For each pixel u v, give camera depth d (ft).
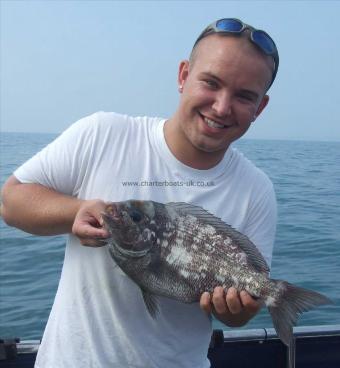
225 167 8.09
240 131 7.59
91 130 7.84
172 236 7.64
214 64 7.22
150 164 7.80
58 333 7.70
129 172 7.74
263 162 102.53
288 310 7.95
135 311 7.64
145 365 7.67
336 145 268.21
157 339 7.74
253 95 7.45
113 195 7.69
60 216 7.34
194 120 7.47
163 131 7.91
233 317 7.74
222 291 7.47
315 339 11.92
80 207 7.29
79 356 7.52
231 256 7.89
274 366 11.82
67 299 7.71
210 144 7.51
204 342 8.19
